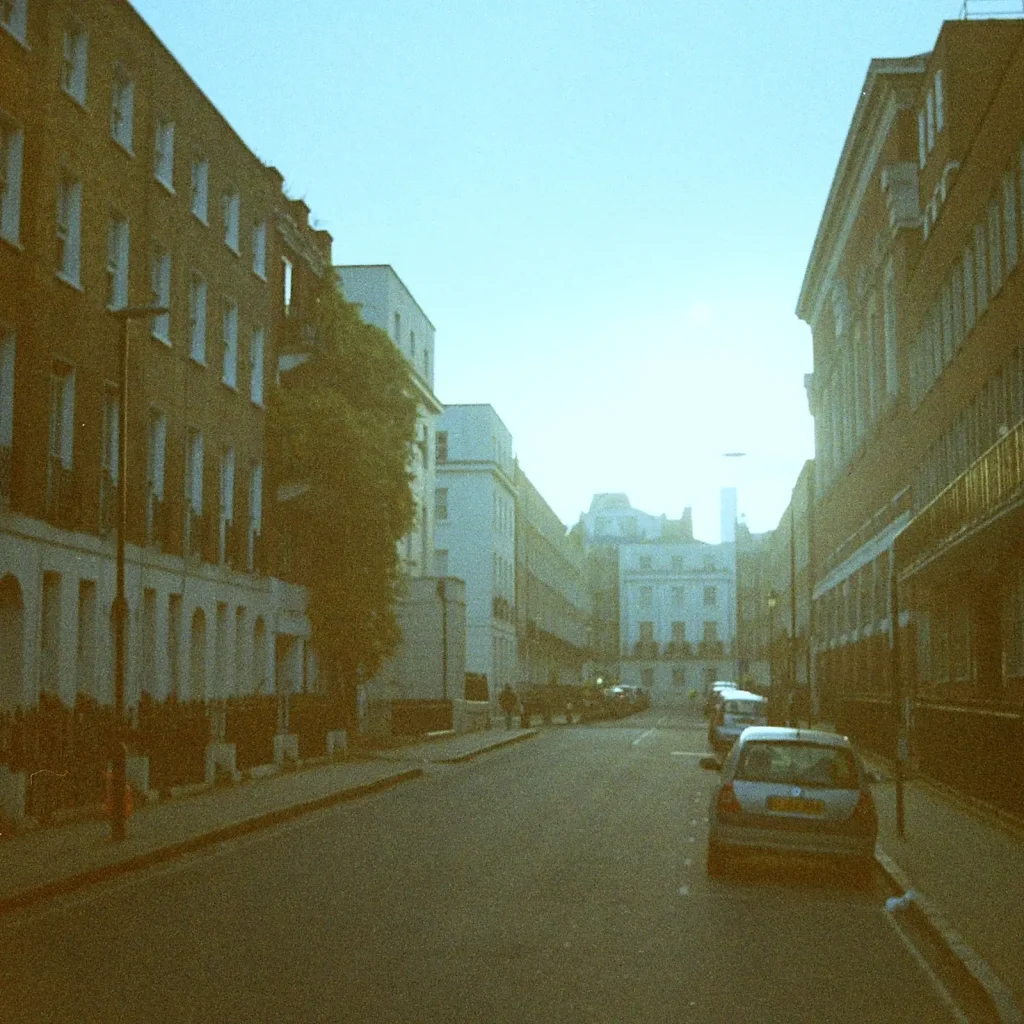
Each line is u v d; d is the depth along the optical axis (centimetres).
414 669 5538
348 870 1562
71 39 2547
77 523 2486
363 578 4028
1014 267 2644
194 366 3141
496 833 1972
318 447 3688
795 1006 914
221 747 2698
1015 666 2852
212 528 3238
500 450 7931
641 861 1672
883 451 4544
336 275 4116
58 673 2409
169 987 928
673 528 15175
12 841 1739
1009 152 2664
